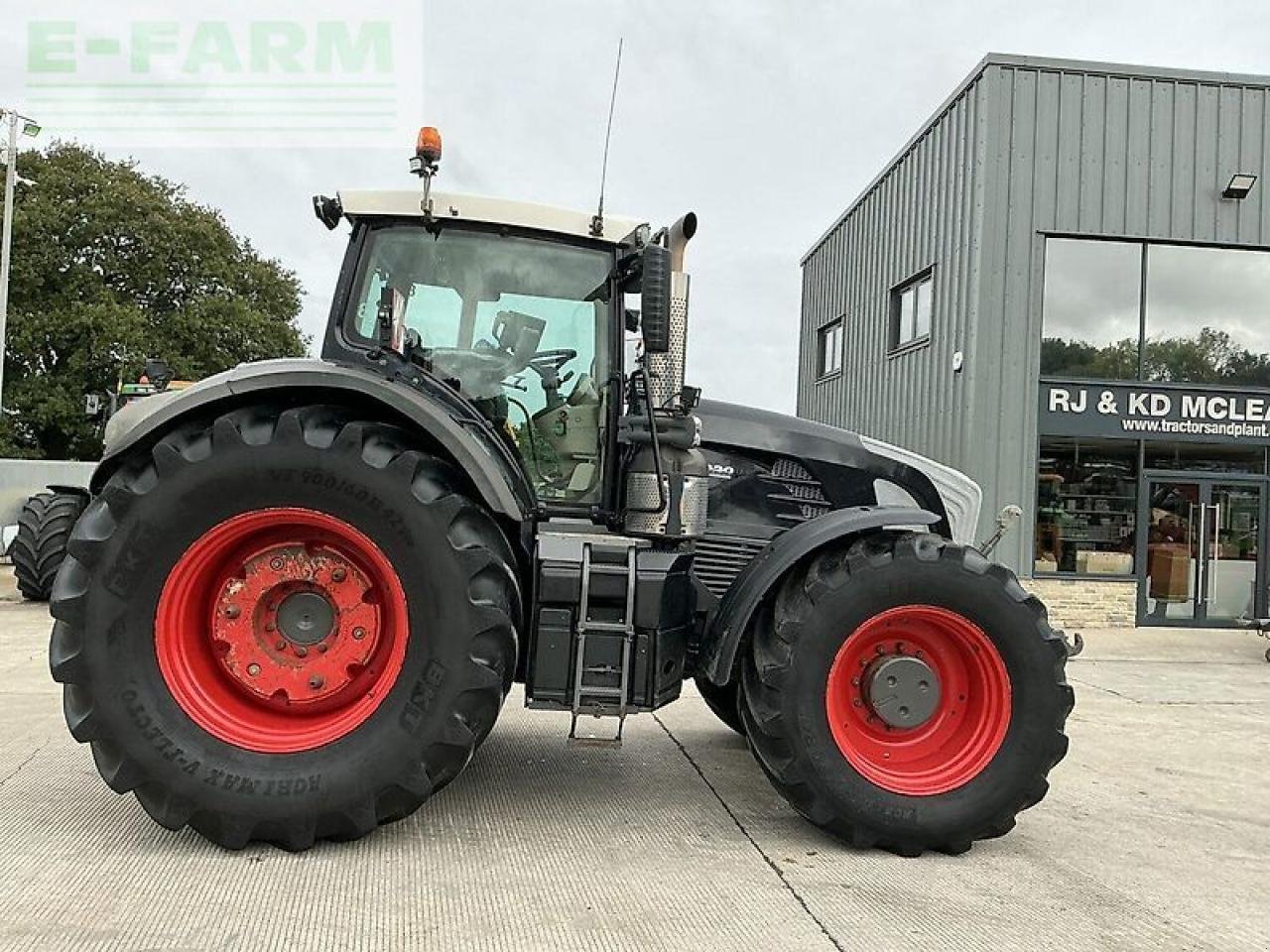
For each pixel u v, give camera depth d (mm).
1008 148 11133
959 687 3693
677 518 3760
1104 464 11484
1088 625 11336
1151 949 2812
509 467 3729
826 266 17141
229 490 3215
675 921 2852
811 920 2900
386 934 2688
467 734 3246
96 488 3545
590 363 3973
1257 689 7594
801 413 18922
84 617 3158
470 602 3246
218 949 2562
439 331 3943
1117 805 4277
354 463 3232
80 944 2557
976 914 3000
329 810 3176
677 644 3629
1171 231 11344
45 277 27375
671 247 3887
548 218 3895
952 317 11797
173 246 29016
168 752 3141
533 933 2730
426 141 3676
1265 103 11406
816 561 3631
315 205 3980
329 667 3359
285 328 31953
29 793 3754
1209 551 11602
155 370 9703
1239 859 3609
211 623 3359
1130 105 11266
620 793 4082
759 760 3588
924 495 4625
